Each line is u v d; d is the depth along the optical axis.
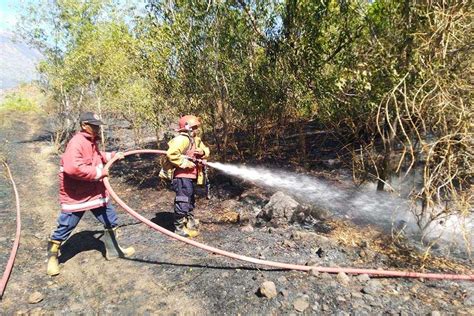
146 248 4.66
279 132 8.12
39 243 5.14
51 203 6.97
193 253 4.42
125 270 4.14
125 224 5.61
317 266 3.88
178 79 7.04
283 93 7.06
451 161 3.71
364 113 5.10
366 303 3.27
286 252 4.27
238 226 5.22
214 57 6.65
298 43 6.22
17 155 11.55
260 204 5.93
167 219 5.73
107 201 4.33
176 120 7.94
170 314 3.32
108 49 9.83
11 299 3.73
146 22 6.81
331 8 5.59
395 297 3.36
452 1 3.68
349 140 6.79
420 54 3.95
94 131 4.13
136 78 8.23
